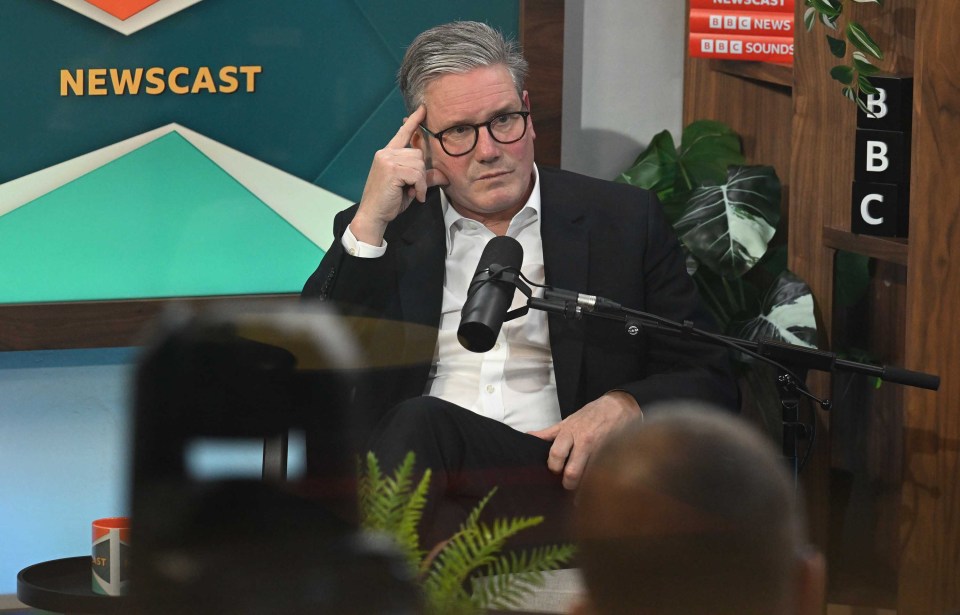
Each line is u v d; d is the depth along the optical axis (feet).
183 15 20.74
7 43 19.93
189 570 4.59
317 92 21.57
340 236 16.65
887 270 21.09
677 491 3.94
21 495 20.70
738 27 22.06
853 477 19.47
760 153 23.56
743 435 4.08
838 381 21.24
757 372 20.65
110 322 20.65
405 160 15.74
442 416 12.51
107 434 21.04
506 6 21.86
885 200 18.43
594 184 17.10
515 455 13.05
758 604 3.85
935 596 12.11
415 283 16.15
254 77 21.24
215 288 21.61
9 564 20.36
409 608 4.76
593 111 23.30
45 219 20.57
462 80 15.66
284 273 21.89
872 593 11.76
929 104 16.75
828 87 20.20
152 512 4.69
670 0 23.20
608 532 3.89
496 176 15.83
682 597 3.84
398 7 21.54
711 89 23.26
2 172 20.26
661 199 22.30
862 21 19.24
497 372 16.15
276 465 4.93
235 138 21.33
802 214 21.04
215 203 21.40
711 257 20.83
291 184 21.68
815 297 20.89
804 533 4.65
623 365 16.02
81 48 20.30
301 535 4.76
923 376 13.84
